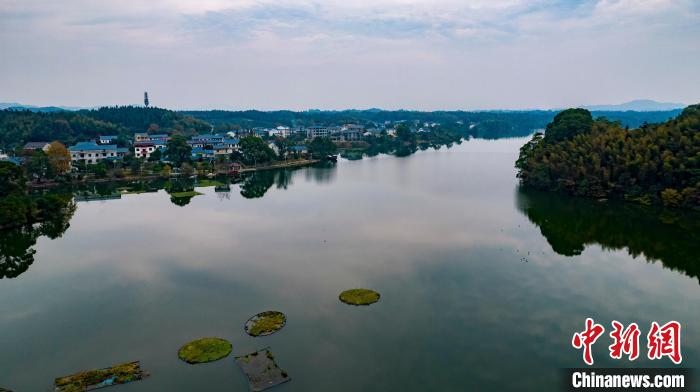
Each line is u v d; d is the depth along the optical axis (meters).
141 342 59.06
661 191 127.62
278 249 94.19
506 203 134.50
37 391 49.72
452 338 59.06
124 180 191.12
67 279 80.31
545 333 60.38
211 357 54.75
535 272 80.62
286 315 65.38
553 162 154.75
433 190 158.12
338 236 102.75
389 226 110.62
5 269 85.56
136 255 92.12
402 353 55.69
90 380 50.81
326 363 53.59
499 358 54.78
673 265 83.44
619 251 91.12
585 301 69.44
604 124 168.00
